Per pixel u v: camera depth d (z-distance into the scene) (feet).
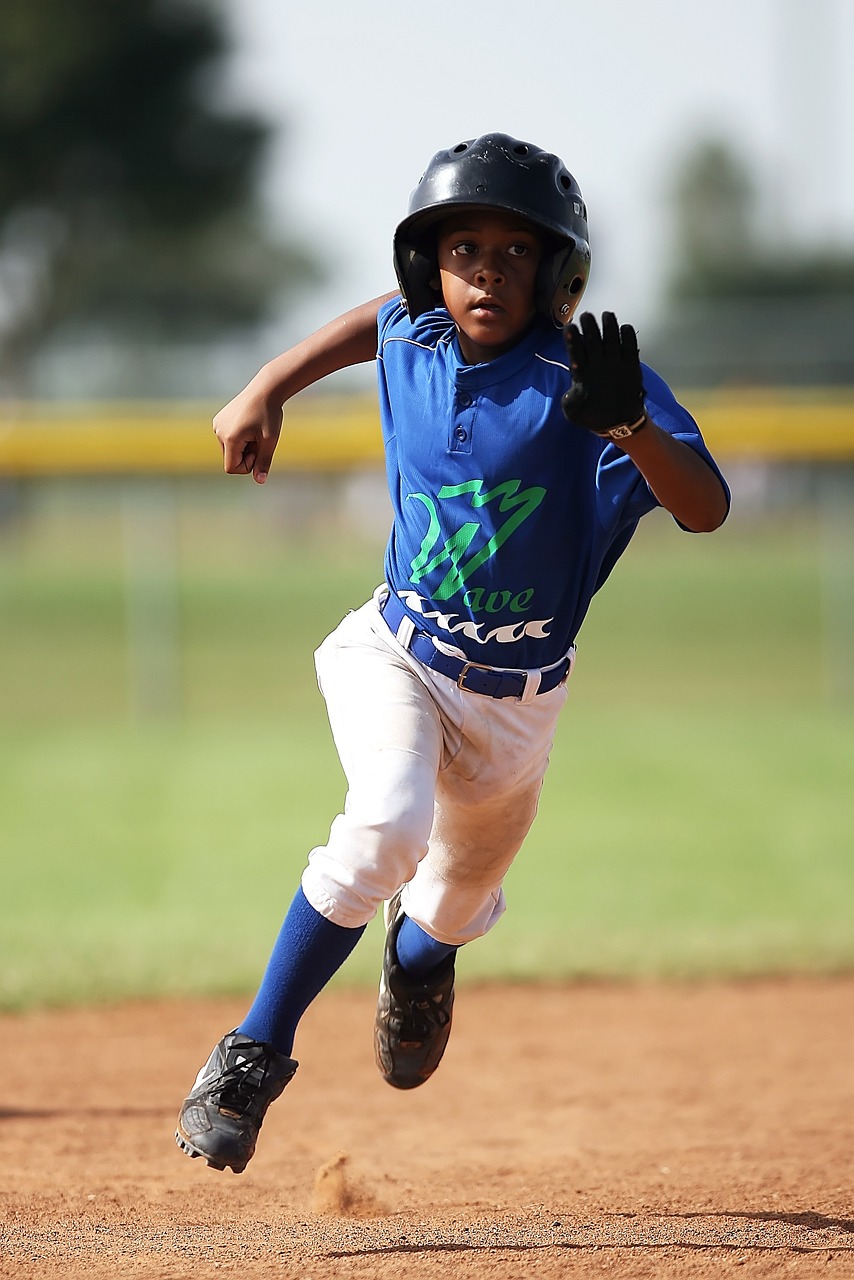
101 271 474.90
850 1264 32.99
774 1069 55.16
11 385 250.57
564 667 37.17
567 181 34.60
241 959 69.05
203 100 465.88
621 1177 41.83
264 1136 47.75
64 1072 55.06
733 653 181.06
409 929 41.14
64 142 447.42
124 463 124.06
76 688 162.40
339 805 101.96
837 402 159.22
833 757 117.50
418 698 35.88
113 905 78.13
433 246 36.04
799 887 80.89
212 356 233.76
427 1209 38.81
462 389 34.96
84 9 443.73
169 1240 35.99
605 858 87.86
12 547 291.58
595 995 66.64
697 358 245.86
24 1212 38.58
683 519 32.96
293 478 291.17
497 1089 53.42
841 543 183.52
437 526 35.40
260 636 197.06
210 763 118.32
